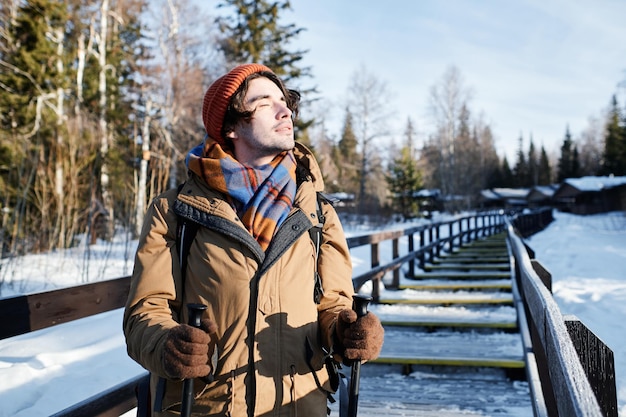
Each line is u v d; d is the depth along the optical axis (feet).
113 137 56.80
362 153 132.57
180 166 64.95
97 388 11.71
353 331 4.10
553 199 210.59
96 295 9.11
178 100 71.05
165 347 3.68
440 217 146.00
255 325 4.18
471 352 15.25
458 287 24.66
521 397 12.46
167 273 4.40
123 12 74.84
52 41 60.23
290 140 4.79
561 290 26.32
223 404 4.11
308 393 4.32
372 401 12.39
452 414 11.43
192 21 74.74
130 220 29.40
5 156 41.47
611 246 51.52
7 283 23.12
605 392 6.63
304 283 4.44
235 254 4.31
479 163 239.71
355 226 90.07
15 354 13.79
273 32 78.23
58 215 29.12
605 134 258.78
